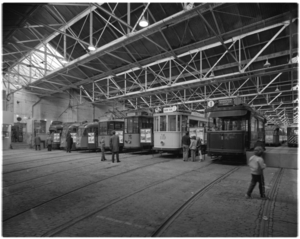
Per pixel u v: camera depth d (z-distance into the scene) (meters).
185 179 8.11
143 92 22.52
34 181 7.98
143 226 4.08
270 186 7.00
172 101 35.66
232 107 12.24
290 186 7.00
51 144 23.97
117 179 8.19
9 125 25.33
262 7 12.31
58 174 9.27
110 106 40.31
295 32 14.44
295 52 16.34
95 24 16.36
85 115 36.69
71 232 3.86
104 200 5.68
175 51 15.41
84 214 4.72
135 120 18.00
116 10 14.59
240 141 11.56
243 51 17.61
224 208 5.02
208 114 13.09
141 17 12.05
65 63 19.05
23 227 4.10
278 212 4.75
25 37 19.12
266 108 39.88
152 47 17.69
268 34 15.41
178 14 10.86
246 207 5.08
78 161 13.48
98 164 12.10
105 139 19.05
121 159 14.34
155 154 17.77
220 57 17.72
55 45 20.53
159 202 5.48
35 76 27.22
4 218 4.55
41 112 31.28
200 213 4.72
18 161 13.64
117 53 19.58
